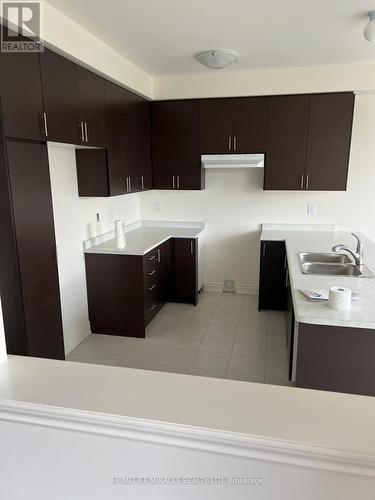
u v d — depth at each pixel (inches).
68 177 127.6
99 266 140.8
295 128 156.8
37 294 94.8
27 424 41.4
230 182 181.0
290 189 162.4
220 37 111.9
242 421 36.8
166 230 183.2
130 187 149.6
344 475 34.6
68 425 39.7
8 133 80.7
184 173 171.0
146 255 142.0
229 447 35.9
